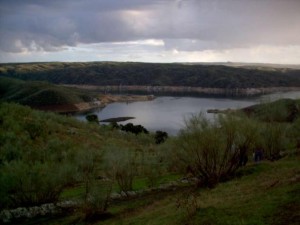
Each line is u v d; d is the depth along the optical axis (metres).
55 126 75.19
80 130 79.62
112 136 81.75
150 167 33.44
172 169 36.28
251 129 28.88
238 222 14.11
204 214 16.09
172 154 32.53
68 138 68.94
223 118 28.77
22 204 27.44
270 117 38.91
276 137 37.72
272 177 23.25
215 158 27.31
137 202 26.20
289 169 25.45
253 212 14.90
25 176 27.75
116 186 32.00
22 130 64.25
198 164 27.53
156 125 140.25
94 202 23.56
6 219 24.73
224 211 15.91
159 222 17.31
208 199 19.67
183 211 17.70
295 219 13.25
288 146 42.94
